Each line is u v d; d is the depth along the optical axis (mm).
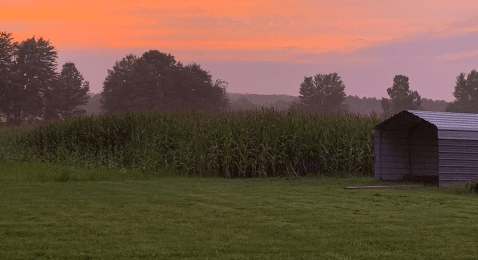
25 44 92562
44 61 94812
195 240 8328
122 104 92875
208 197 13781
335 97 126875
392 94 134875
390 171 20703
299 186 17344
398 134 20938
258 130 22906
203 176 21859
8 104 88812
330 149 23344
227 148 21641
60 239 8281
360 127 24234
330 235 8734
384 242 8250
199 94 100875
